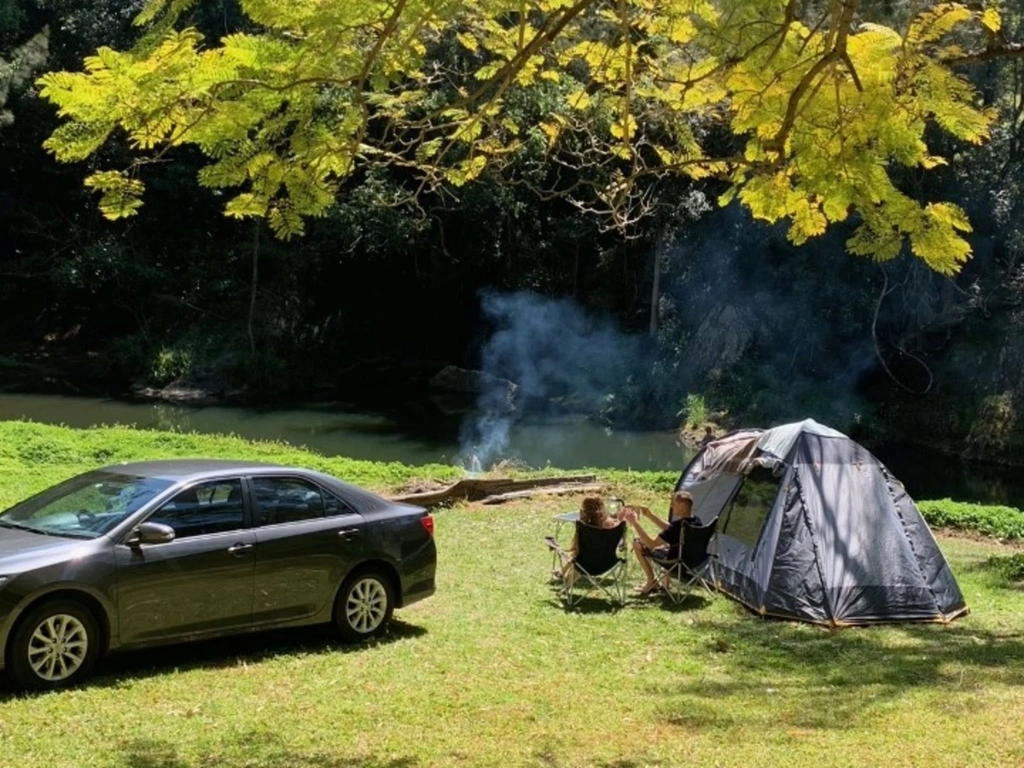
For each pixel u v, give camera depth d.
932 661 9.08
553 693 7.72
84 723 6.48
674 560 10.82
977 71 28.88
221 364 37.22
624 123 7.35
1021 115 31.23
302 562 8.27
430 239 38.53
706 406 31.98
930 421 30.97
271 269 40.03
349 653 8.48
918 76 6.72
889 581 10.70
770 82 6.98
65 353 41.50
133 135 5.25
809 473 11.05
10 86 38.53
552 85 19.58
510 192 34.16
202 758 6.02
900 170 26.77
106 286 39.91
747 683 8.26
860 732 6.96
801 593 10.50
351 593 8.68
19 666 6.93
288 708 7.03
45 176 41.12
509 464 20.61
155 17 5.22
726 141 22.59
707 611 10.63
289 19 5.14
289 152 5.72
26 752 5.93
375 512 8.89
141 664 7.90
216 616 7.79
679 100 8.24
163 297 38.91
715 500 12.09
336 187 6.33
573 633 9.61
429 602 10.49
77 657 7.16
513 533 14.29
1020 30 23.00
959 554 15.02
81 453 18.34
